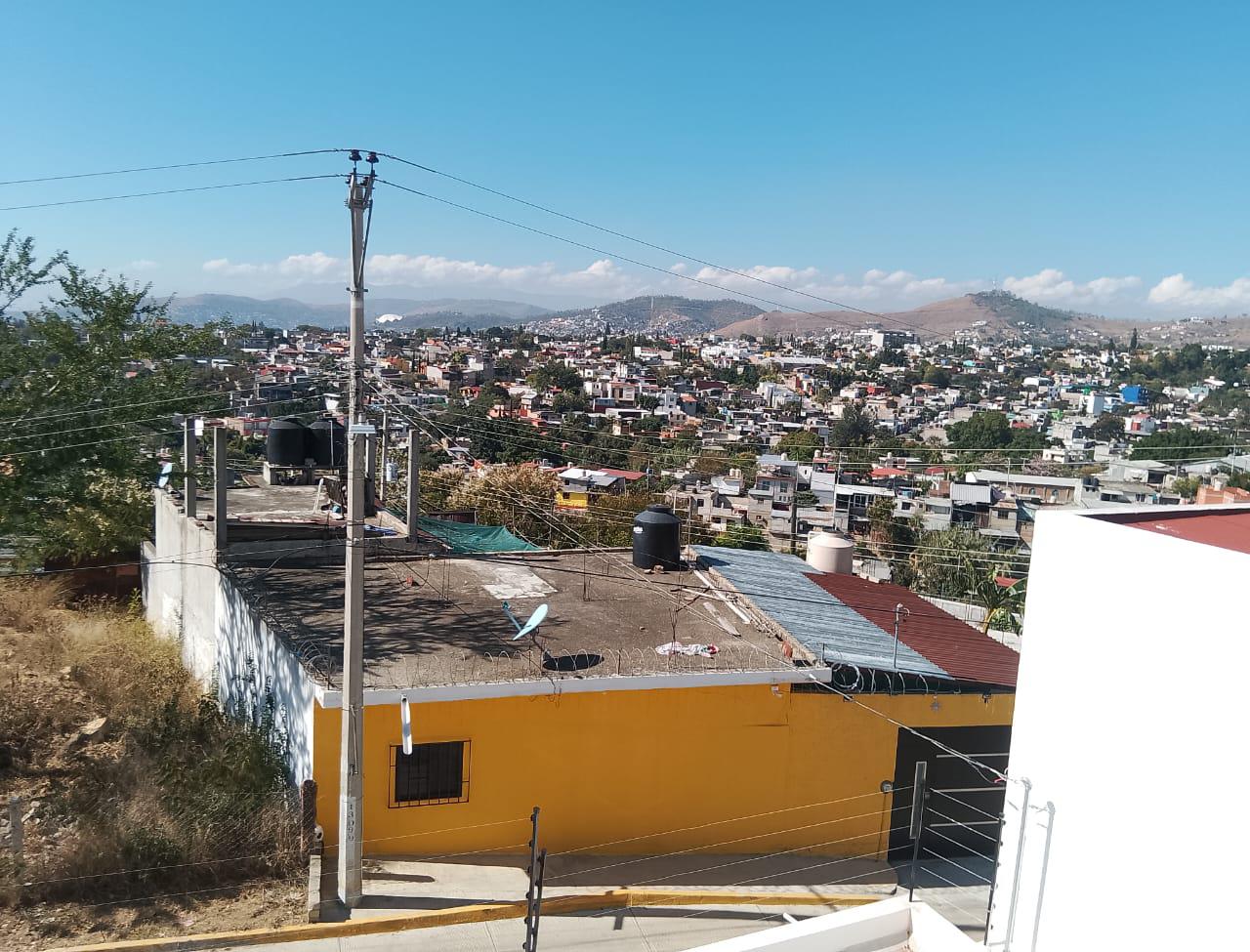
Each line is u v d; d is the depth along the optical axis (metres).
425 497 33.75
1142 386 151.75
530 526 31.98
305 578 14.31
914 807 9.16
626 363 183.12
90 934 8.36
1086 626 5.64
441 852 10.69
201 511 17.36
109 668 14.27
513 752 10.84
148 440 18.27
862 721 12.23
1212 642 4.87
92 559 20.97
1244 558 4.76
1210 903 4.82
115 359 17.25
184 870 9.31
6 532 15.03
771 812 11.95
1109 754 5.45
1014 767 6.15
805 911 10.48
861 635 13.58
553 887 10.24
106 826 9.51
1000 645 14.75
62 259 16.05
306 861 9.87
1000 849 6.21
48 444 15.23
